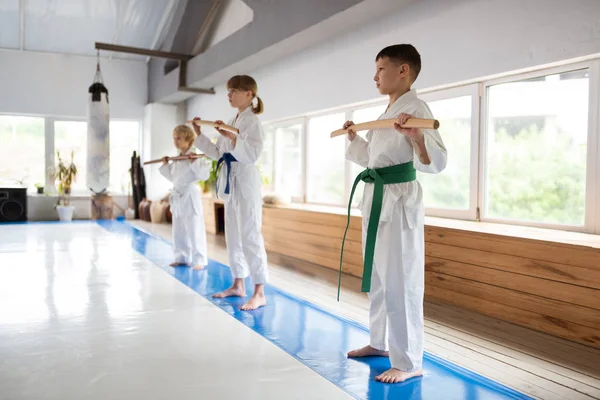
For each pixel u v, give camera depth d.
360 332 2.95
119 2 8.12
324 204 5.96
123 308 3.44
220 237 7.19
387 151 2.26
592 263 2.69
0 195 8.96
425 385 2.21
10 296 3.73
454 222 3.95
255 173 3.58
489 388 2.18
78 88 9.73
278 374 2.32
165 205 9.14
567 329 2.82
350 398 2.07
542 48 3.36
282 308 3.47
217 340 2.80
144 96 10.25
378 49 4.75
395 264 2.25
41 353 2.57
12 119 9.45
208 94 8.77
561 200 3.45
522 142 3.70
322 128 5.95
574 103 3.34
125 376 2.28
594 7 3.06
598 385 2.20
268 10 5.54
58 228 8.12
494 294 3.24
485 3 3.75
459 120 4.21
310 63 5.82
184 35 7.85
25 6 8.10
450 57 4.06
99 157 7.48
